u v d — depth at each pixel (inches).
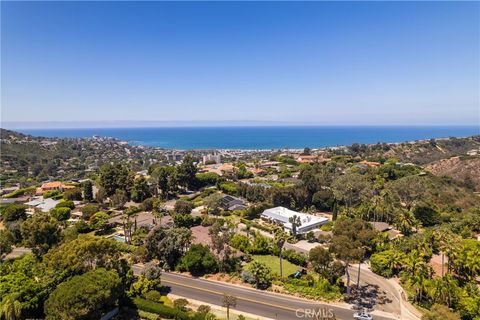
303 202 4158.5
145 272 2010.3
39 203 4116.6
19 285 1549.0
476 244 2357.3
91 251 1781.5
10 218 3334.2
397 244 2637.8
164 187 4648.1
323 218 3511.3
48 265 1775.3
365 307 1834.4
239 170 6082.7
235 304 1691.7
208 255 2288.4
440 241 2315.5
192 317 1598.2
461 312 1692.9
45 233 2276.1
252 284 2090.3
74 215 3671.3
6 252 2431.1
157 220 3454.7
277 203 4124.0
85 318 1465.3
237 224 3388.3
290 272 2287.2
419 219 3474.4
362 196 3922.2
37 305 1531.7
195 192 5027.1
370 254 2632.9
